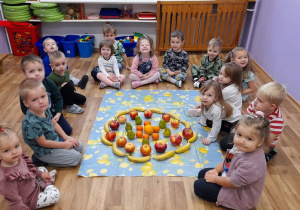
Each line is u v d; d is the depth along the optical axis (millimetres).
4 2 3201
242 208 1374
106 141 1885
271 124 1647
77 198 1500
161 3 3250
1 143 1149
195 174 1662
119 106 2383
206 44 3609
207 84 1822
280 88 1527
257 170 1231
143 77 2787
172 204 1474
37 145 1586
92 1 3285
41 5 3201
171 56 2920
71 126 2111
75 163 1704
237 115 1993
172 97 2559
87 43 3404
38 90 1429
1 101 2459
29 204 1374
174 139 1839
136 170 1683
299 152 1901
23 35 3410
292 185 1622
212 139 1933
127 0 3322
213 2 3271
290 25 2611
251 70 2395
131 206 1457
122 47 3105
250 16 3568
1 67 2986
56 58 2152
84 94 2604
